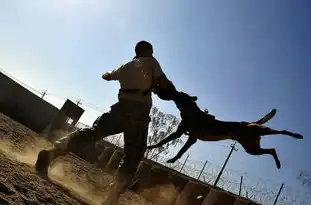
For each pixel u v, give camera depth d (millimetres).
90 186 4711
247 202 6340
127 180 3354
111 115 3529
